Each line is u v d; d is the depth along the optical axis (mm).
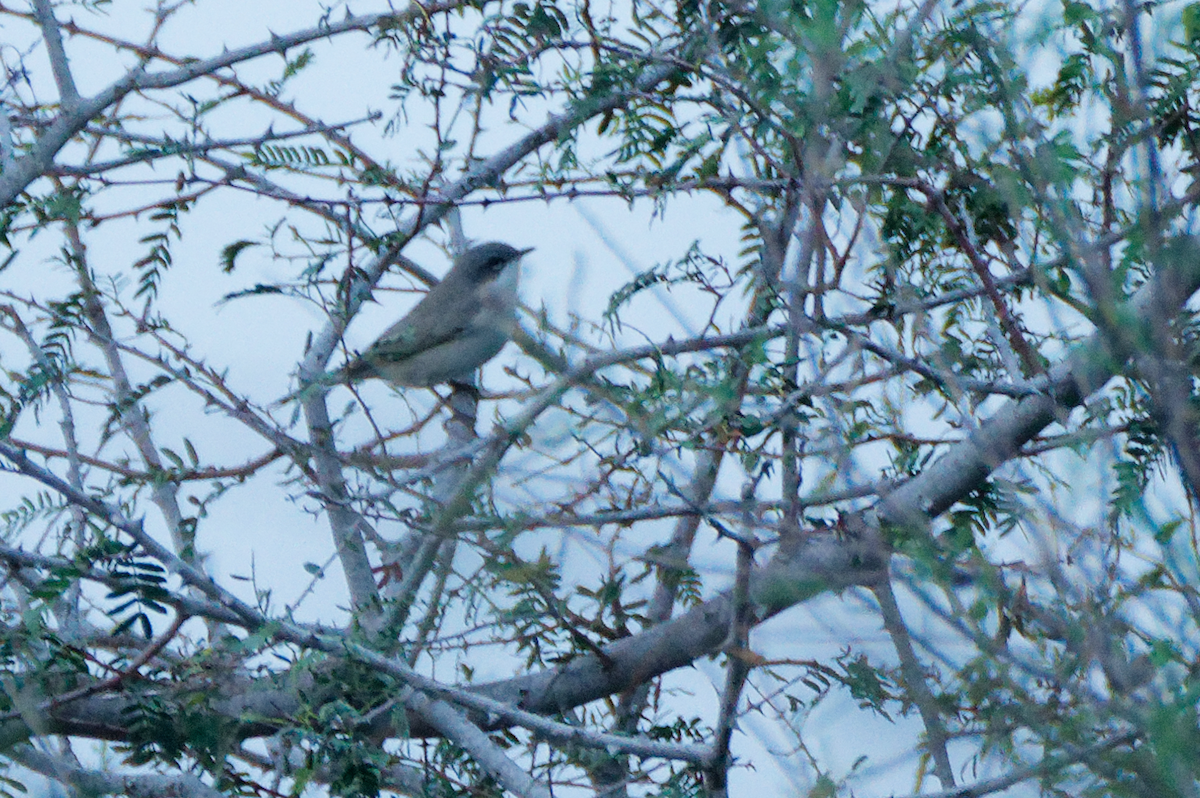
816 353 6148
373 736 8008
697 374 6465
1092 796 4391
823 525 5965
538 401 6359
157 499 8719
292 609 6797
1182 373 4188
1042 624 4512
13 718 6727
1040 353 7715
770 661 6535
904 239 7066
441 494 8086
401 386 7727
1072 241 4355
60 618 7676
